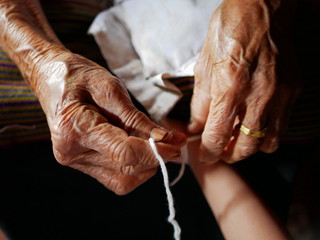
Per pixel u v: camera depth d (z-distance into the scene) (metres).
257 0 0.58
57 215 0.78
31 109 0.73
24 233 0.73
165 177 0.46
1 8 0.66
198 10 0.71
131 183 0.57
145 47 0.73
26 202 0.78
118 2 0.89
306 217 0.86
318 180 0.86
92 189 0.83
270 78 0.54
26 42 0.63
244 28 0.55
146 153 0.48
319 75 0.71
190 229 0.79
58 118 0.50
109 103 0.52
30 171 0.82
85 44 0.81
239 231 0.62
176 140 0.54
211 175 0.72
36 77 0.59
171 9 0.73
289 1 0.62
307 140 0.79
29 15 0.69
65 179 0.83
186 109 0.73
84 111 0.50
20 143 0.79
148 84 0.71
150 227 0.80
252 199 0.66
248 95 0.55
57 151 0.53
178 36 0.71
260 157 0.83
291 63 0.57
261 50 0.54
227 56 0.55
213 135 0.59
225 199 0.67
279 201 0.81
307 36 0.72
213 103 0.56
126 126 0.52
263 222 0.62
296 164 0.86
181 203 0.83
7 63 0.75
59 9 0.84
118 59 0.76
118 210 0.82
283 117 0.60
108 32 0.76
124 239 0.78
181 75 0.69
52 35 0.69
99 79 0.53
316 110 0.72
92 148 0.50
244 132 0.58
